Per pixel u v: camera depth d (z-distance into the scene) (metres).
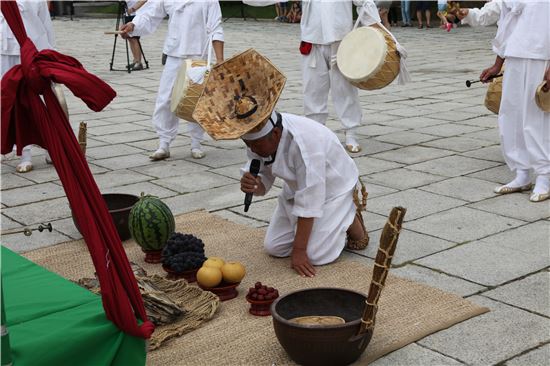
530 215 5.27
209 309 3.78
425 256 4.54
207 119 3.73
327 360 3.20
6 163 7.21
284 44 18.41
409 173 6.48
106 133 8.59
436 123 8.70
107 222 2.98
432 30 21.39
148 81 12.89
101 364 3.03
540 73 5.36
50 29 6.79
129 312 2.99
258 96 3.85
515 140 5.67
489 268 4.33
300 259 4.32
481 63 14.16
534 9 5.29
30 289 3.50
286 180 4.28
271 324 3.67
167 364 3.30
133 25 6.90
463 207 5.48
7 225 5.34
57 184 6.43
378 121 8.95
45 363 2.91
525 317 3.71
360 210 4.64
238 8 26.97
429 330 3.55
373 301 3.17
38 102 2.85
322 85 7.33
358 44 6.84
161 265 4.50
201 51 6.93
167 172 6.76
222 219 5.33
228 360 3.33
